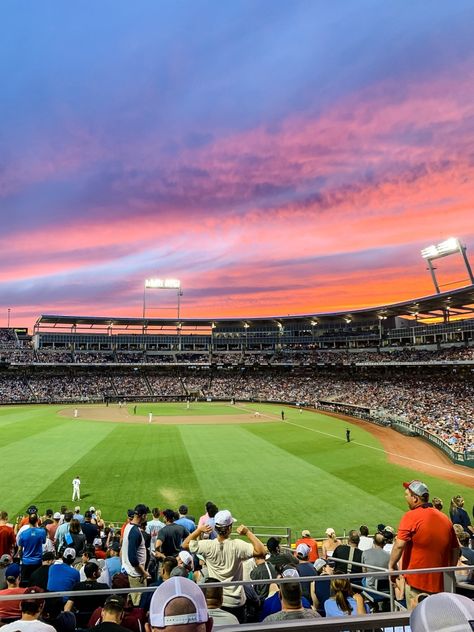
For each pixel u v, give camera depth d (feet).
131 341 328.29
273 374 306.76
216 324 332.80
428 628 5.97
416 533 15.61
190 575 24.17
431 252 224.53
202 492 76.79
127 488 78.74
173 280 331.16
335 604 18.38
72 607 21.25
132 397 277.03
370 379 250.37
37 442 120.98
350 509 68.49
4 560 27.91
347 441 126.62
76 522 37.68
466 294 192.95
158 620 7.30
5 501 70.59
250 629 10.48
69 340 318.24
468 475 89.92
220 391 290.56
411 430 138.31
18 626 13.91
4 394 255.29
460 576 22.12
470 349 203.31
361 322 299.38
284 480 84.33
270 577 23.08
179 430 147.95
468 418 141.90
